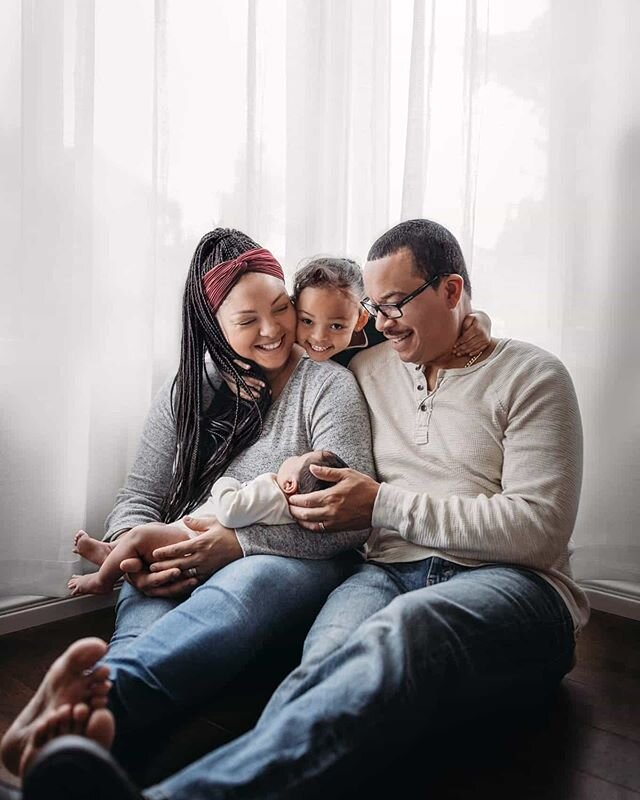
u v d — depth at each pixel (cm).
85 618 205
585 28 196
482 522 144
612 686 171
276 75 221
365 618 140
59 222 186
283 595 146
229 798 103
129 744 127
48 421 189
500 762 141
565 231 201
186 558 152
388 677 116
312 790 108
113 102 194
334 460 154
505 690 139
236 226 214
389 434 162
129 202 198
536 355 156
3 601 196
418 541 148
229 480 158
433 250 155
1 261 182
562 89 199
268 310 162
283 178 225
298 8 225
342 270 165
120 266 199
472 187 208
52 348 188
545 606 142
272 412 167
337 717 111
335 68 230
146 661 129
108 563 157
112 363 200
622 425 199
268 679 171
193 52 204
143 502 172
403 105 228
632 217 194
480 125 207
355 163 234
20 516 189
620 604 209
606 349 199
